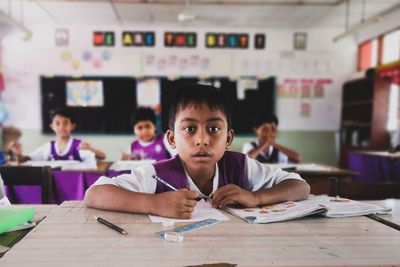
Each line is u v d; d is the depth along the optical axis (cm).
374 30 447
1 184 101
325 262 49
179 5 391
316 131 490
